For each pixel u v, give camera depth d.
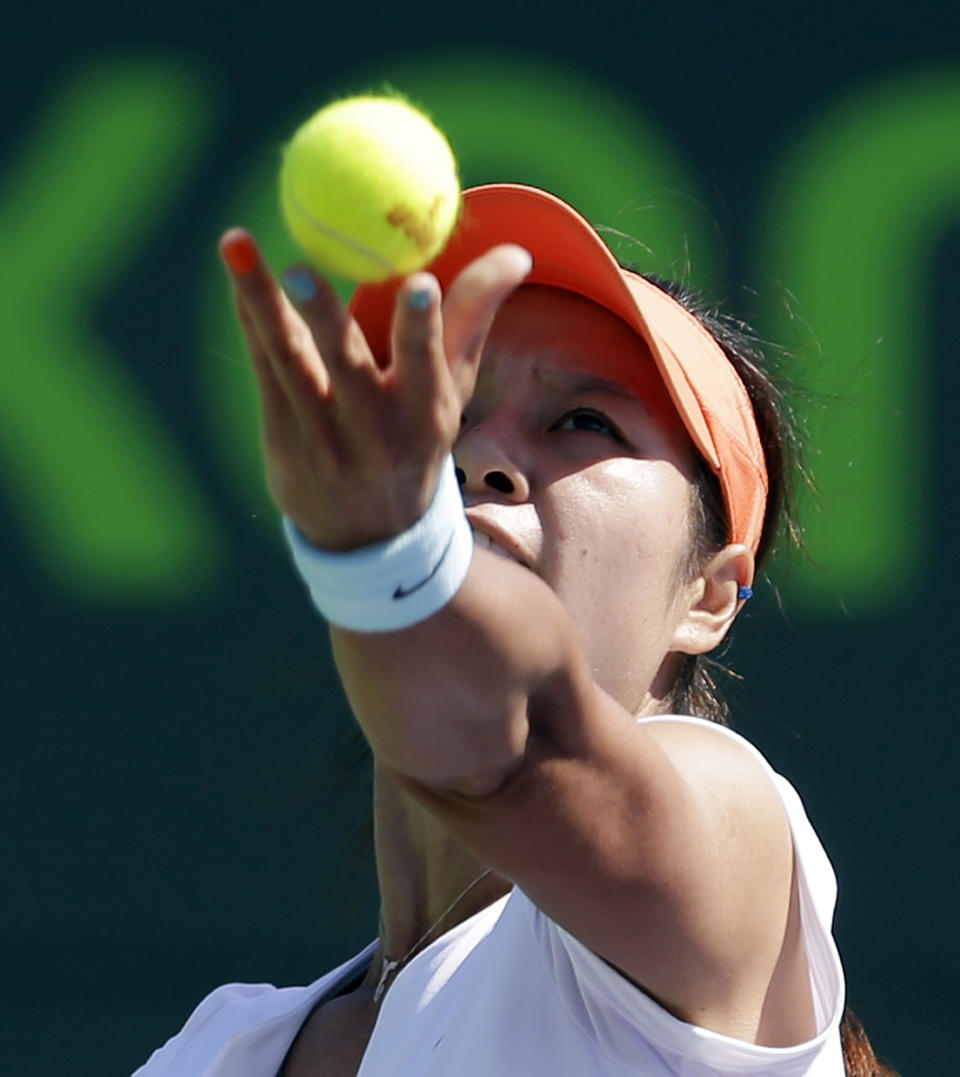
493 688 3.87
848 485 15.27
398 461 3.65
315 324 3.49
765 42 15.60
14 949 16.42
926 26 15.45
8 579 16.41
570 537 6.10
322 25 15.98
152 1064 7.19
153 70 16.14
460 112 15.74
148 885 16.39
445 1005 5.70
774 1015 4.77
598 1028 4.91
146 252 16.12
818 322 15.38
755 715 15.55
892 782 15.52
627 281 6.37
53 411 16.20
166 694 16.33
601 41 15.72
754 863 4.64
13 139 16.16
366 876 16.17
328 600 3.79
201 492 16.14
